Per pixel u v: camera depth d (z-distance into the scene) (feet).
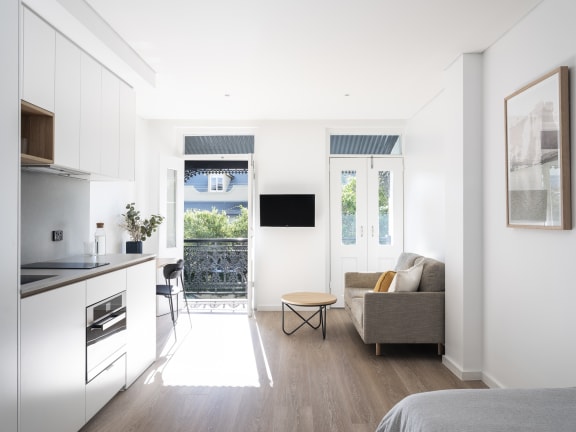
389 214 19.43
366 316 12.53
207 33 9.86
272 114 17.81
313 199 18.48
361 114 17.79
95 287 8.48
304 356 12.73
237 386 10.37
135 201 17.90
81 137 9.26
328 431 8.14
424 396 5.36
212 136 19.72
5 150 5.84
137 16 9.02
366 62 11.67
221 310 19.04
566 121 7.34
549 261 7.97
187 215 31.94
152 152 18.81
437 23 9.27
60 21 8.14
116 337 9.47
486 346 10.57
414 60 11.44
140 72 11.38
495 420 4.56
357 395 9.86
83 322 7.96
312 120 18.94
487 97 10.57
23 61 7.14
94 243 11.50
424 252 16.26
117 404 9.31
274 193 18.95
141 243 16.49
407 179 18.84
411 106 16.43
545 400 5.09
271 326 16.26
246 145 19.70
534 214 8.26
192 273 22.86
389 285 13.39
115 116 11.10
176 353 12.98
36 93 7.53
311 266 18.86
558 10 7.71
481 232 10.79
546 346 8.05
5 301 5.78
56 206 10.71
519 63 9.09
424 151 16.33
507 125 9.27
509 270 9.45
